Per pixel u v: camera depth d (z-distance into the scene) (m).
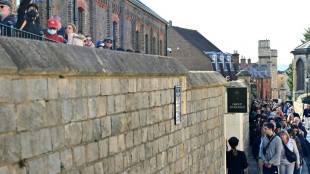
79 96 6.08
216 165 13.34
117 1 24.11
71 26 10.42
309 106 39.09
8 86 4.72
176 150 9.91
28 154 5.01
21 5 8.36
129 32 27.44
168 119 9.45
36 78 5.17
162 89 9.14
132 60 7.84
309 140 30.53
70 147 5.86
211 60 71.00
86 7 19.12
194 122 11.25
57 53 5.64
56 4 14.85
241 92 15.62
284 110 42.91
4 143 4.65
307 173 19.42
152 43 34.84
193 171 11.10
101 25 21.31
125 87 7.48
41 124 5.25
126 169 7.49
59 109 5.61
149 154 8.45
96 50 6.76
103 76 6.73
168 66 9.48
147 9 31.48
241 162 13.40
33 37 7.07
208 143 12.50
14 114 4.80
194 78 11.40
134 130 7.82
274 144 14.45
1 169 4.61
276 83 160.38
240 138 18.97
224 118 14.36
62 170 5.65
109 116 6.93
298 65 95.81
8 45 4.82
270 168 14.84
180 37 69.31
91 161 6.38
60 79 5.64
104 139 6.77
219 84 13.31
